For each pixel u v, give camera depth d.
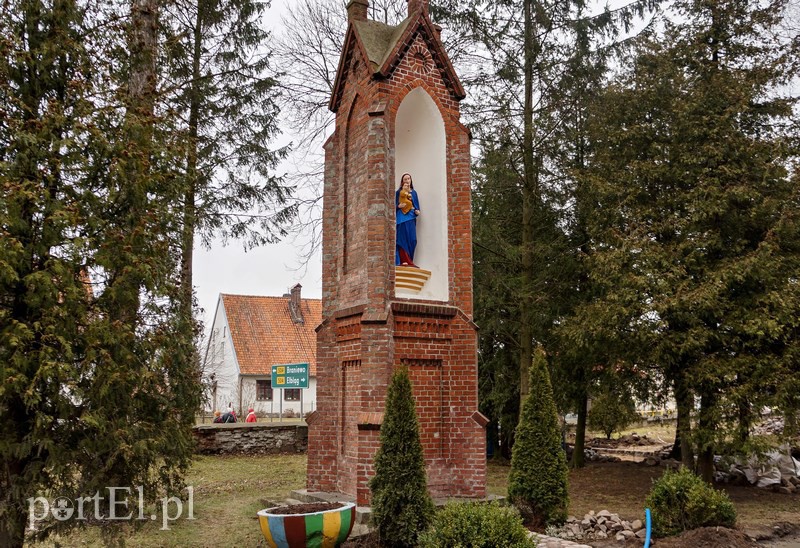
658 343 14.41
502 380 21.30
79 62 7.99
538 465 11.24
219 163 17.28
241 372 39.16
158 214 8.13
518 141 17.80
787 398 13.51
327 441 12.27
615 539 10.79
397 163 13.52
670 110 15.87
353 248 12.38
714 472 18.02
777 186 14.91
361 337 11.44
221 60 17.66
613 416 16.14
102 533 8.16
